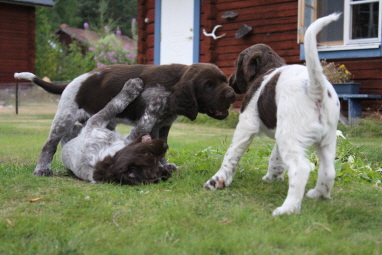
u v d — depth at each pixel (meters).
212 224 2.87
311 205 3.35
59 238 2.70
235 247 2.50
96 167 4.26
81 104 4.64
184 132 9.85
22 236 2.78
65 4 47.19
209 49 12.64
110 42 21.47
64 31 40.38
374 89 9.73
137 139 4.27
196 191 3.82
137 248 2.51
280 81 3.46
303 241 2.61
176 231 2.79
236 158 3.90
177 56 13.70
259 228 2.82
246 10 11.95
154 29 14.17
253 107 3.73
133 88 4.36
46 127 10.89
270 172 4.38
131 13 48.16
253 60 4.06
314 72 3.10
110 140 4.38
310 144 3.24
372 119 9.22
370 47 9.42
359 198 3.77
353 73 9.99
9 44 20.92
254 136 3.80
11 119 13.52
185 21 13.42
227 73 12.48
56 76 29.00
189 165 5.16
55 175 4.72
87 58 21.36
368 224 3.04
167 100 4.35
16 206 3.40
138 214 3.18
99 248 2.57
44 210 3.28
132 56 20.81
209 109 4.29
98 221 3.04
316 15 10.23
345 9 9.80
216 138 8.54
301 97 3.22
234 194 3.75
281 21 11.30
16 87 16.44
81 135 4.52
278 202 3.51
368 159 5.71
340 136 5.98
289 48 11.21
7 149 6.87
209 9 12.54
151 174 4.13
